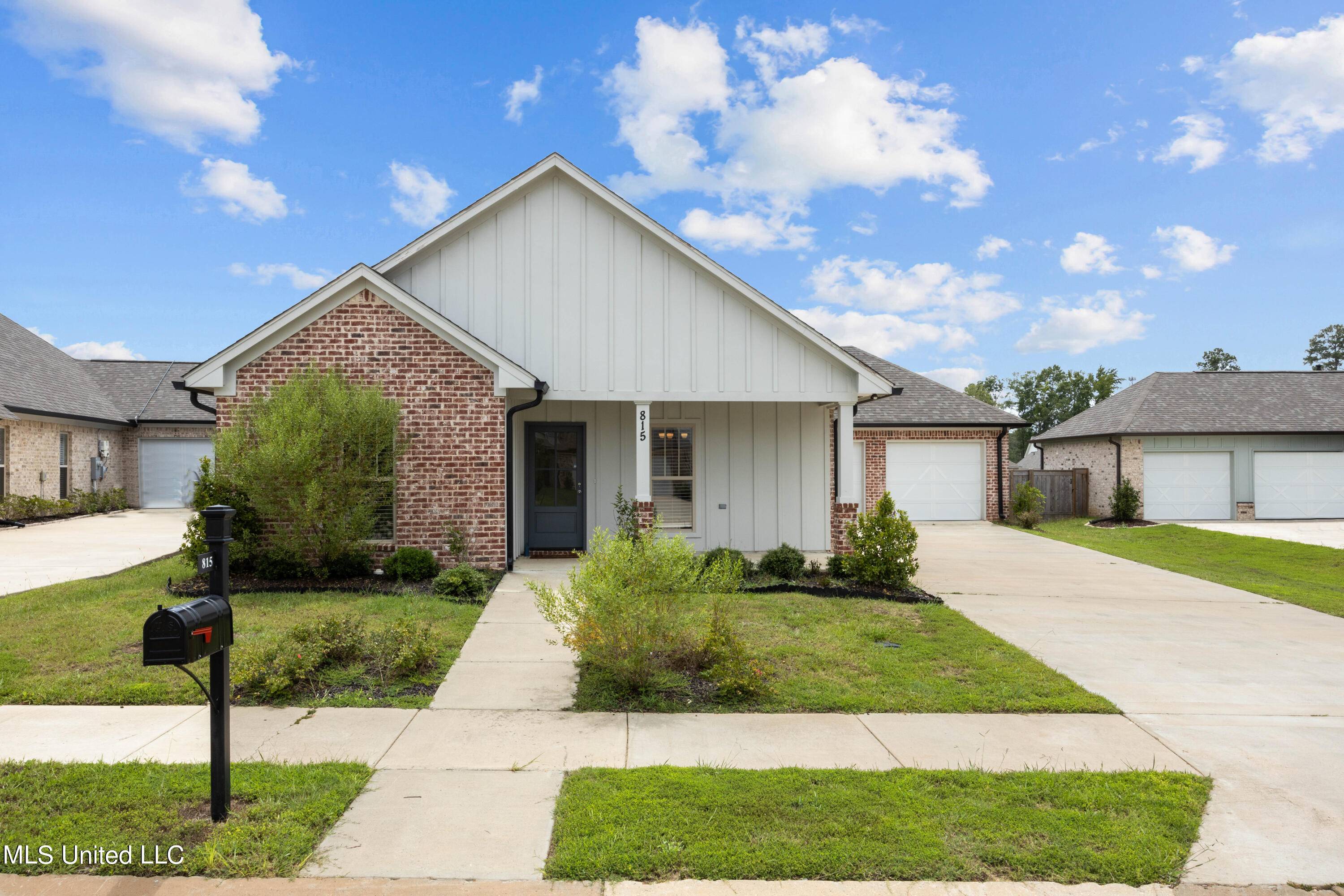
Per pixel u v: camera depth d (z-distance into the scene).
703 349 11.74
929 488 20.36
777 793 4.06
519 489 12.88
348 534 9.46
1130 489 22.03
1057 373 47.44
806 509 13.82
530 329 11.55
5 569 10.75
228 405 10.22
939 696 5.84
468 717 5.29
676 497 13.59
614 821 3.73
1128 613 9.10
